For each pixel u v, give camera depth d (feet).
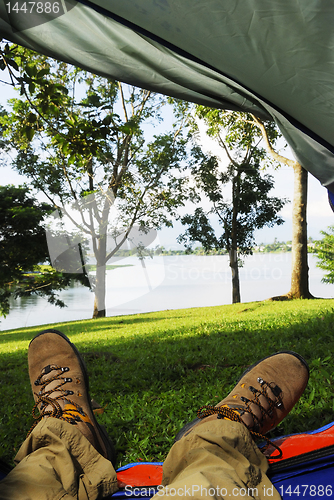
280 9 3.35
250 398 4.92
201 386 8.13
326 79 4.02
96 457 3.72
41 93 8.30
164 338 18.29
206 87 5.96
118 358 13.37
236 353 11.19
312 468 3.52
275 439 4.68
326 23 3.36
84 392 5.40
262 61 4.05
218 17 3.62
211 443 3.46
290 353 5.67
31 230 51.65
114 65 5.77
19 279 52.31
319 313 19.98
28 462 3.45
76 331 31.37
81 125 9.27
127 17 4.04
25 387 10.37
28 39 5.37
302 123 5.03
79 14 4.87
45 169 45.01
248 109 6.46
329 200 6.48
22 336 33.60
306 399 6.55
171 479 3.58
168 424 6.34
